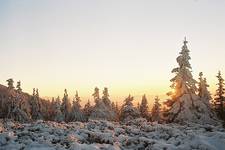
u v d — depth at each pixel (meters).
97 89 65.94
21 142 21.03
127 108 55.62
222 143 17.84
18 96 67.06
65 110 79.88
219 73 53.78
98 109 64.81
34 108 81.50
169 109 36.59
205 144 17.41
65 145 19.77
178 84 37.06
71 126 27.92
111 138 21.84
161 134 24.02
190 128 27.12
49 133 24.61
